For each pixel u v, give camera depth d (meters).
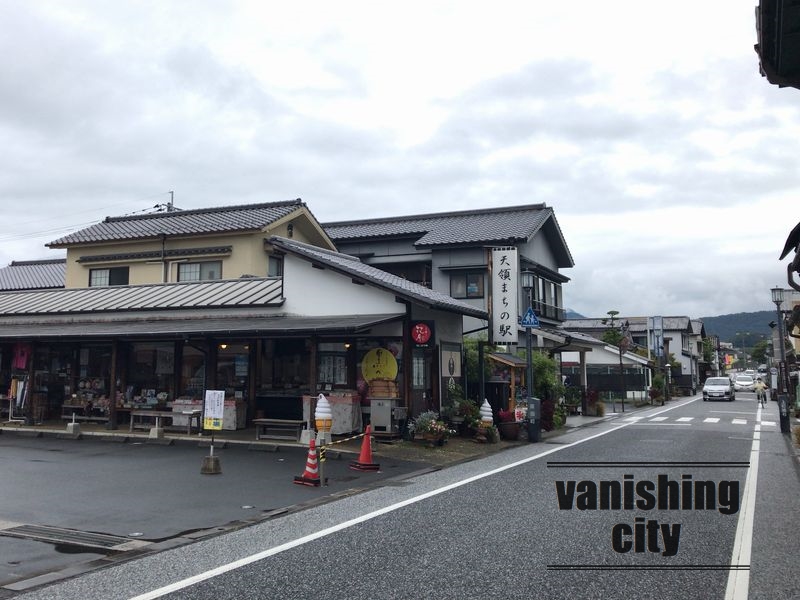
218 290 19.50
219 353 17.72
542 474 11.76
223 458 13.11
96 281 26.84
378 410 15.34
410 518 8.16
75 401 18.02
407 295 15.11
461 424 17.08
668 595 5.33
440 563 6.19
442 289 28.22
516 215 30.61
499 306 18.58
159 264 25.66
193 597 5.32
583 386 29.64
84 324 19.25
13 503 9.05
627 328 51.69
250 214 26.16
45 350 19.28
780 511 8.61
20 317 20.80
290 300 17.19
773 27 6.19
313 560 6.35
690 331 68.94
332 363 16.27
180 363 17.67
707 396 44.59
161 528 7.82
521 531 7.43
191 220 26.73
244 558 6.47
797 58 6.51
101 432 16.11
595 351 45.00
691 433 20.22
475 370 19.64
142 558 6.55
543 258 31.98
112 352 17.14
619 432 20.77
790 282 9.70
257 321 16.52
